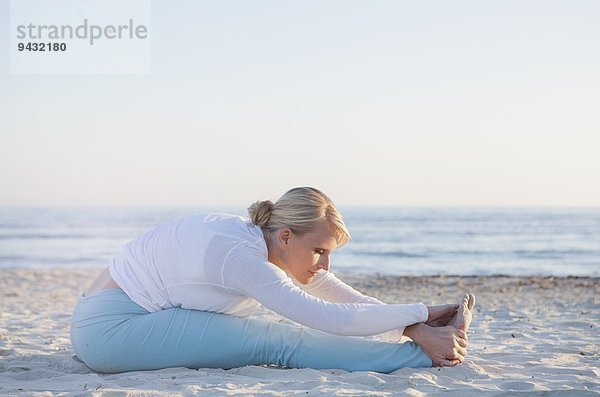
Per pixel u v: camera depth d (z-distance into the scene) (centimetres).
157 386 311
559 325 583
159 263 340
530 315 671
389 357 348
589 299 866
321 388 301
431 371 340
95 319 343
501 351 429
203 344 342
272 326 353
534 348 443
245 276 324
